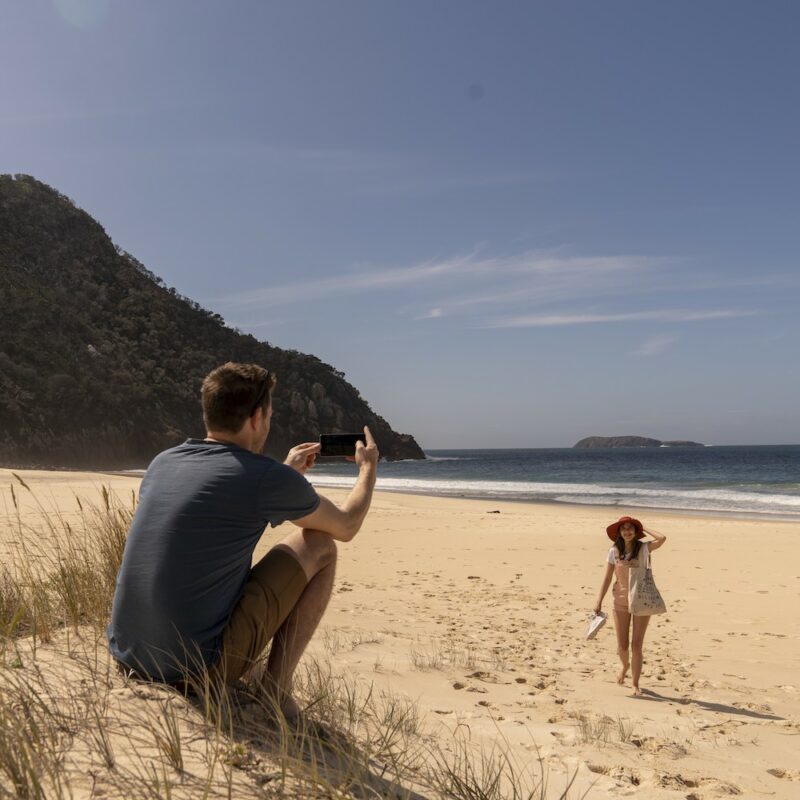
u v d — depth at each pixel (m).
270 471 2.40
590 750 3.37
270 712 2.54
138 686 2.49
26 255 142.00
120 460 115.50
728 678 6.14
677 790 2.93
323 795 2.02
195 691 2.41
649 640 7.73
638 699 5.11
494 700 4.35
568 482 54.31
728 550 15.31
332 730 2.68
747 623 8.76
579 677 5.71
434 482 51.38
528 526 19.91
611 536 5.82
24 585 4.31
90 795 1.80
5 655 3.00
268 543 12.30
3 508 15.20
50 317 125.31
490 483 49.56
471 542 16.31
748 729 4.33
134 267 163.00
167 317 153.50
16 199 150.00
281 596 2.52
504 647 6.64
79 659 2.97
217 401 2.50
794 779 3.33
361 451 2.87
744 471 72.00
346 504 2.68
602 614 5.88
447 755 2.86
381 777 2.34
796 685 5.95
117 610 2.46
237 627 2.40
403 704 3.75
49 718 2.25
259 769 2.12
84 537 5.80
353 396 167.50
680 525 20.56
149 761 2.03
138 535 2.41
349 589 9.84
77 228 156.75
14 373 109.19
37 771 1.85
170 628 2.34
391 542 16.09
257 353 160.12
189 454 2.49
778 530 19.08
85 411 113.38
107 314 144.12
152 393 129.50
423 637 6.63
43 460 103.69
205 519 2.33
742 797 2.94
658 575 12.40
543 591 10.59
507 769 2.85
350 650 5.33
